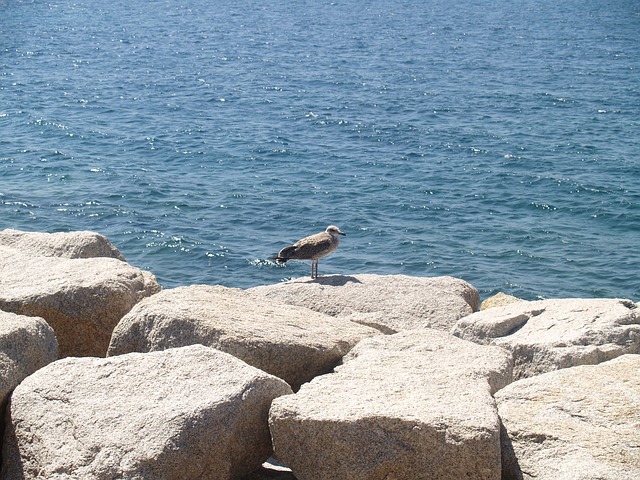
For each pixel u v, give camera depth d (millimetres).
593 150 53531
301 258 16984
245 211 40531
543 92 75312
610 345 10797
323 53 102125
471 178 47031
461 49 107000
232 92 74562
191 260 34438
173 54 100250
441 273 33719
